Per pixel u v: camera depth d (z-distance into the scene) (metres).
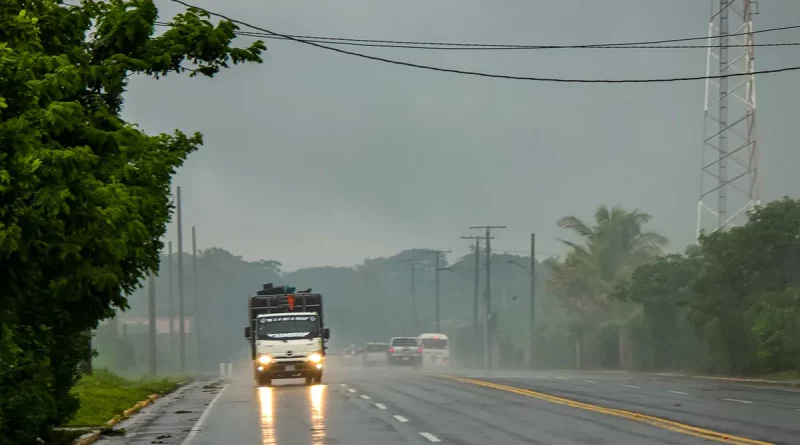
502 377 98.56
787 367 87.12
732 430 39.38
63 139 30.47
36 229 26.11
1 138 25.31
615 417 46.34
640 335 122.38
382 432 42.22
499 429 42.31
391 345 163.00
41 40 33.84
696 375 97.25
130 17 36.78
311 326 84.75
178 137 43.47
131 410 59.59
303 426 45.91
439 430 42.53
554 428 42.00
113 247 30.00
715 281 94.81
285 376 83.38
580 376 106.38
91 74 35.00
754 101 101.19
